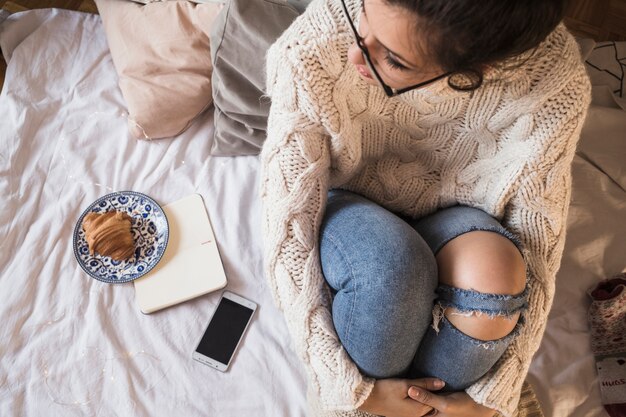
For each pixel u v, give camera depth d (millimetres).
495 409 836
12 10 1589
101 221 1216
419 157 919
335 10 708
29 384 1119
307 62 721
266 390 1130
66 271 1219
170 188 1310
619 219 1229
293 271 821
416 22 516
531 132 760
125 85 1320
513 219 854
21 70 1386
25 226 1252
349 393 800
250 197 1293
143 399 1119
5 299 1179
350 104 789
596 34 1547
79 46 1447
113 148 1337
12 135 1315
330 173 923
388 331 767
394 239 791
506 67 655
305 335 819
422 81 624
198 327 1184
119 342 1166
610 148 1290
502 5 479
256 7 1075
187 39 1293
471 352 773
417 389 815
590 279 1181
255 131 1275
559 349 1124
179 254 1227
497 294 751
